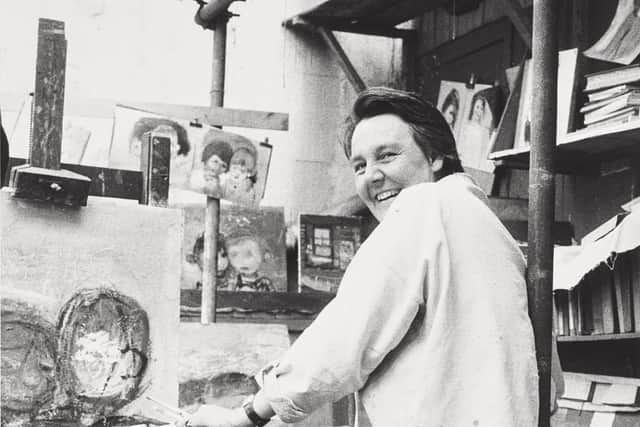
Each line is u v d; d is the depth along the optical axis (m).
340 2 5.89
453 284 1.73
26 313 2.60
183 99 6.07
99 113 4.77
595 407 4.17
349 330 1.70
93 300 2.70
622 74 4.18
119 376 2.72
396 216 1.78
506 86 5.64
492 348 1.70
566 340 4.38
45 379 2.62
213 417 1.87
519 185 5.46
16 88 5.71
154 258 2.80
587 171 4.93
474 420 1.68
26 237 2.61
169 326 2.80
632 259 4.08
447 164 1.97
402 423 1.71
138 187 2.86
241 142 4.92
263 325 4.84
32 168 2.59
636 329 4.05
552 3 2.01
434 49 6.36
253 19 6.29
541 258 1.90
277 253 5.99
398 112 1.96
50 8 5.82
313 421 4.84
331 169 6.38
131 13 6.00
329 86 6.43
